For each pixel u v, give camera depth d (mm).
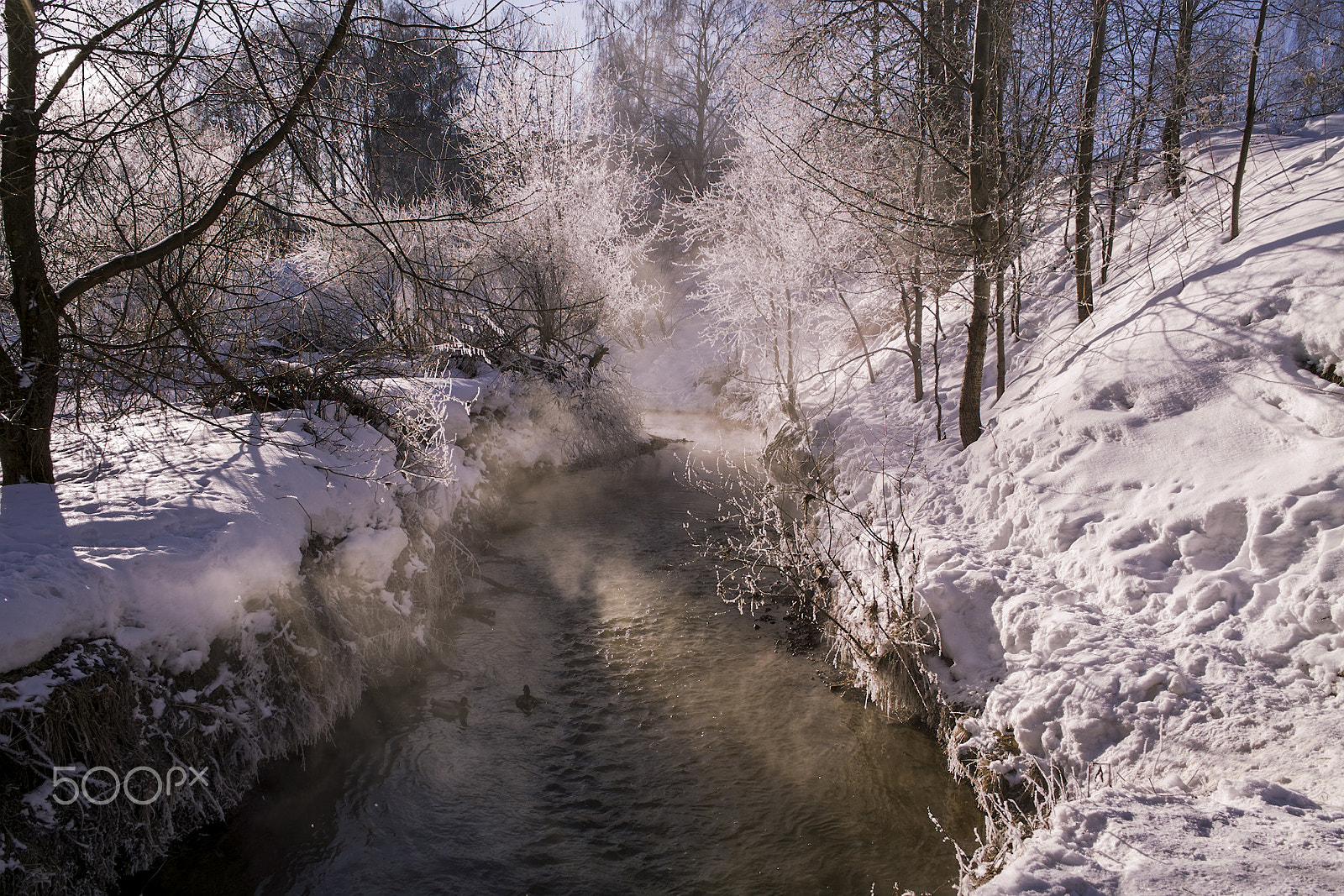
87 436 6352
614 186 19891
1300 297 6359
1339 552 4434
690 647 7207
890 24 8891
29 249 5180
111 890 3891
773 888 4273
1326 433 5238
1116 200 10227
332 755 5406
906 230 9117
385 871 4426
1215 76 9398
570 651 7160
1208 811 3074
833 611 7465
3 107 4984
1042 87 9094
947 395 11055
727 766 5410
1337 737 3613
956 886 4129
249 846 4457
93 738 3875
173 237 5164
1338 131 10492
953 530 7176
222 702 4691
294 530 5703
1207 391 6355
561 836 4723
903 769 5207
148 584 4445
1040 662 5008
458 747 5621
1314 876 2518
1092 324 9156
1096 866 2742
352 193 5754
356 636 6066
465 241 14570
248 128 5766
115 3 5207
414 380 9273
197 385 6152
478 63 5668
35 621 3785
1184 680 4344
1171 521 5434
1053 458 6863
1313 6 9000
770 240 12844
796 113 11734
